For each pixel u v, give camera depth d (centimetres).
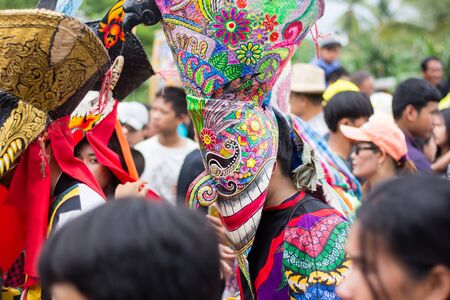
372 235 137
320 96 514
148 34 956
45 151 248
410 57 1666
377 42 1827
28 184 243
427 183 138
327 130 517
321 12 233
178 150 516
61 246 122
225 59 229
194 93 235
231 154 230
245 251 235
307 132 335
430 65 791
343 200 280
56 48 229
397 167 385
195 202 237
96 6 689
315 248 225
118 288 119
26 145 235
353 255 141
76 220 126
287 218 234
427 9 1883
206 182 237
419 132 477
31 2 811
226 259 336
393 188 139
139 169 394
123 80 296
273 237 235
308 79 512
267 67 232
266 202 239
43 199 242
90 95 279
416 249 133
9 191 246
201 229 128
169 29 236
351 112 419
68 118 250
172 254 123
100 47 233
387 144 379
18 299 267
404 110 475
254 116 230
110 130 288
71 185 250
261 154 229
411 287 135
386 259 136
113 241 121
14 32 226
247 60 229
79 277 120
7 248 251
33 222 241
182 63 235
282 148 239
